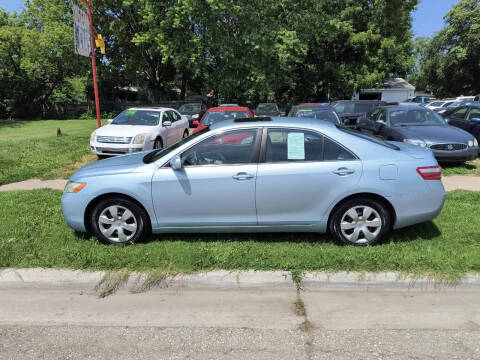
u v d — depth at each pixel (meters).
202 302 3.35
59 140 12.95
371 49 27.72
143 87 29.97
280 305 3.28
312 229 4.10
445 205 5.45
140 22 22.78
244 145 4.04
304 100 30.88
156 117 10.72
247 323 3.01
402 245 4.02
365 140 4.06
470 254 3.74
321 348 2.67
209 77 24.03
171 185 4.00
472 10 34.16
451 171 7.87
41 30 31.45
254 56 21.38
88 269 3.72
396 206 3.94
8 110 28.42
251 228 4.11
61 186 7.21
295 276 3.53
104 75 26.31
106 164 4.51
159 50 22.14
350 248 3.94
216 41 21.77
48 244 4.25
